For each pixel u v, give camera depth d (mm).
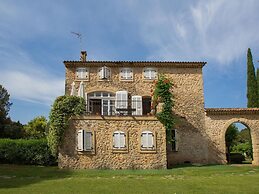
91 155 18500
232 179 14336
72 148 18500
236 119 22594
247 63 30438
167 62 23922
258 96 29328
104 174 16312
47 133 20906
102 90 23547
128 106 23359
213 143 22531
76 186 12062
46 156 20641
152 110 21109
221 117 22828
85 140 18578
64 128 18594
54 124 18547
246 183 12922
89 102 23438
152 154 18797
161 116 19391
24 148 20828
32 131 35156
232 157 25844
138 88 23797
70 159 18359
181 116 23156
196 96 23688
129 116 19203
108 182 13328
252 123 22484
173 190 11070
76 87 23453
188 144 22625
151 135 19016
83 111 19188
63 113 18719
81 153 18453
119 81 23812
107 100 23594
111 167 18422
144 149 18797
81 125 18812
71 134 18656
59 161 18297
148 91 23766
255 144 22016
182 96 23625
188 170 17703
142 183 13016
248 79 30047
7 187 11852
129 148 18797
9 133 30984
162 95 20359
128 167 18500
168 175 16188
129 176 15797
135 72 24047
